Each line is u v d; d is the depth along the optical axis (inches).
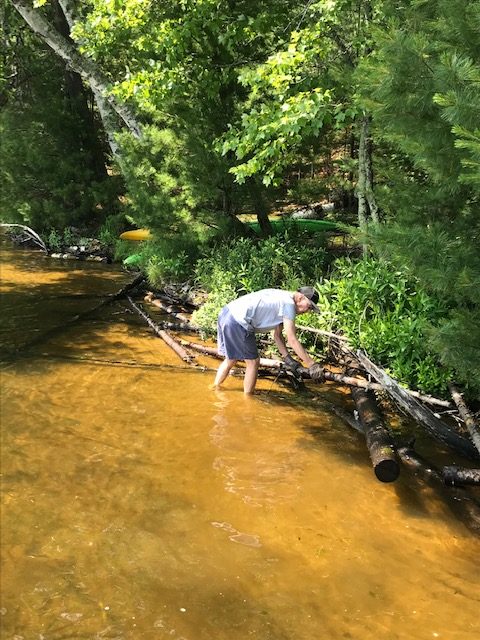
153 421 210.5
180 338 315.3
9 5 717.9
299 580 131.2
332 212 518.0
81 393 233.5
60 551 137.6
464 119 132.8
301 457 188.1
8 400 223.5
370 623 118.9
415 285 247.0
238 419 215.0
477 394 213.5
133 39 424.5
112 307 383.6
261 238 399.9
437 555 142.1
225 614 119.8
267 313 225.1
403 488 171.3
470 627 119.1
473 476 168.7
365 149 302.7
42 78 689.6
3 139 608.1
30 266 529.3
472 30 147.9
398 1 227.9
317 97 281.3
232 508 158.2
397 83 152.8
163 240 413.4
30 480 167.6
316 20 346.6
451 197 203.3
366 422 197.3
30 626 114.8
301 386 249.0
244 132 313.9
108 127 567.8
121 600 122.6
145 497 161.6
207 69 379.2
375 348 240.8
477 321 160.2
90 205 622.2
